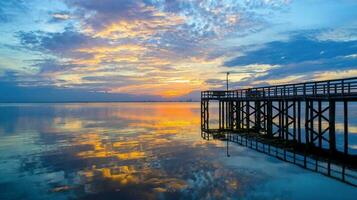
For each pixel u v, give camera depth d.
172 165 20.28
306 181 15.98
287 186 15.41
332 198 13.81
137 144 29.44
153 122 57.31
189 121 59.88
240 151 24.39
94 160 22.17
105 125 50.59
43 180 17.36
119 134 37.81
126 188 15.81
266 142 26.17
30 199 14.56
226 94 37.78
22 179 17.58
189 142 30.30
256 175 17.42
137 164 20.73
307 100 20.91
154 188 15.73
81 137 35.00
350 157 18.50
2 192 15.47
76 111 108.94
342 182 15.37
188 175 17.86
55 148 27.42
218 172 18.31
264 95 27.77
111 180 17.20
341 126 40.53
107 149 26.75
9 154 24.62
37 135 36.88
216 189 15.38
